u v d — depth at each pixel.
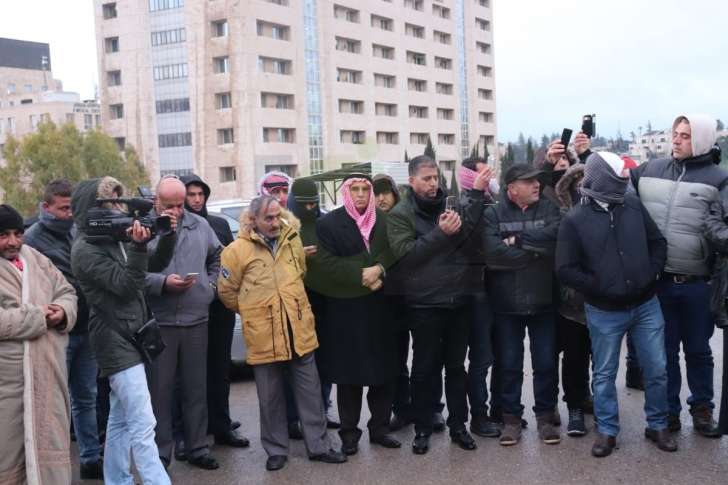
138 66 63.62
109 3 65.25
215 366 5.36
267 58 60.75
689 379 5.11
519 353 5.11
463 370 5.05
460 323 4.98
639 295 4.68
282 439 4.91
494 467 4.63
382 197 5.70
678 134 4.98
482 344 5.22
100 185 4.20
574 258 4.77
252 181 59.19
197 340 4.92
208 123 60.88
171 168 63.47
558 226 4.96
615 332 4.71
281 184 5.89
